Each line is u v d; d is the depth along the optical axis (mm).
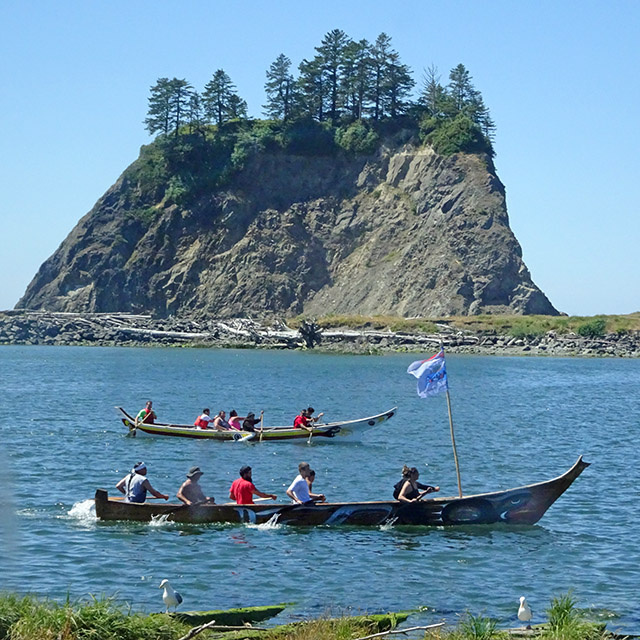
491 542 24703
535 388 81438
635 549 24094
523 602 16516
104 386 76688
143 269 197125
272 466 37781
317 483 34000
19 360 114062
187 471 36281
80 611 15273
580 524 26953
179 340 156000
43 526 25359
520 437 47750
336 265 191625
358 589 20281
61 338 162000
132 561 22172
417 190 192375
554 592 20344
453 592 20188
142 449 41531
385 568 22016
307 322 144125
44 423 49938
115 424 50531
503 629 17078
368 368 102438
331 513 26156
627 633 17516
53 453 39125
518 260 176000
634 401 70188
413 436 47969
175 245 199625
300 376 90438
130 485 26516
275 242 194500
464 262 175875
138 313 193375
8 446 40406
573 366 114312
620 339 142875
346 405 64562
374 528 26094
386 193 195125
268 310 186250
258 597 19625
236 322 162125
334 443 44906
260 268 191125
